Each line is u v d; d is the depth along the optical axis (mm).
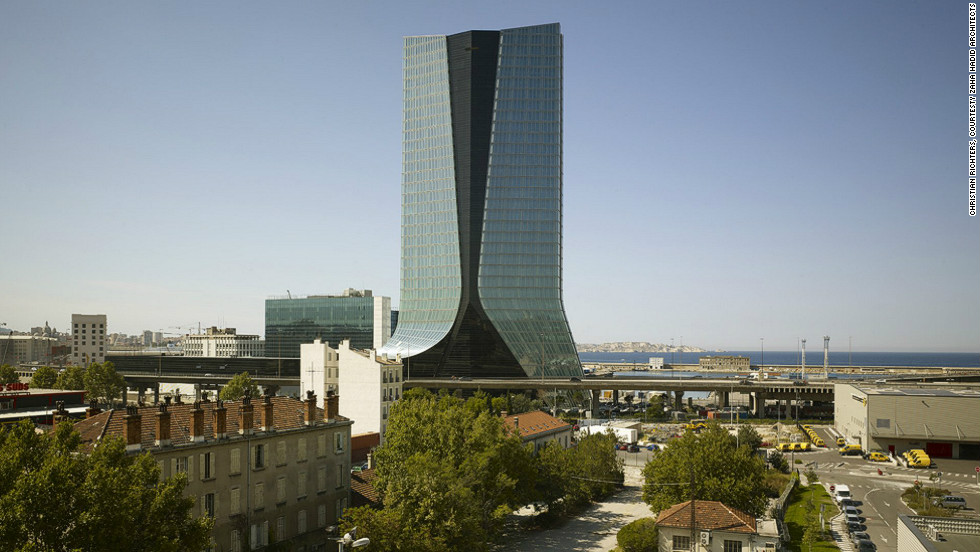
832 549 99938
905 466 163000
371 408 175250
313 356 188375
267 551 83750
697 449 106938
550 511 119500
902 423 175250
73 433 62688
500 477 101125
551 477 120125
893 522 113562
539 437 152375
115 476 56906
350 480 98625
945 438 172250
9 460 56312
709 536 89250
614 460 142750
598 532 114000
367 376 176125
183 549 61312
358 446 153000
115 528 55219
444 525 83250
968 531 78062
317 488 92625
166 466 74188
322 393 186250
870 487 141000
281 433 87250
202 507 77625
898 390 192625
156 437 75625
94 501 54844
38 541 53219
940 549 71188
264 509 84750
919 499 127125
